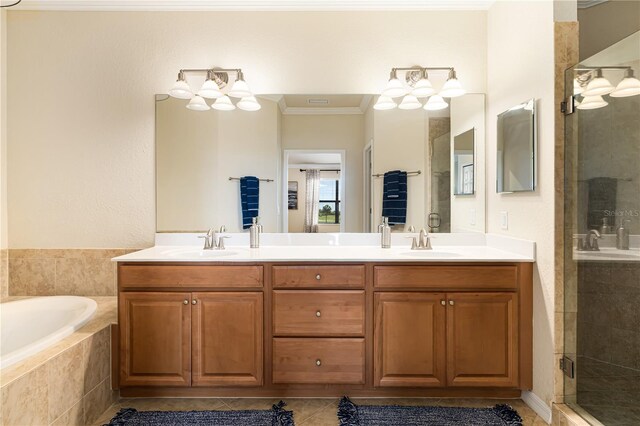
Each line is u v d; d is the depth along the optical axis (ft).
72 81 7.75
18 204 7.75
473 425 5.62
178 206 7.91
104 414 5.91
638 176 4.74
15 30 7.70
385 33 7.91
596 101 5.16
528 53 6.29
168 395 6.35
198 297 6.15
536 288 6.07
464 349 6.15
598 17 7.16
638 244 4.75
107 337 6.13
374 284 6.19
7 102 7.72
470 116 7.93
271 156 8.08
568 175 5.58
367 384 6.22
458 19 7.89
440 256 6.79
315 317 6.19
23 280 7.75
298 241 8.06
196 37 7.82
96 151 7.79
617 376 5.00
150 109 7.83
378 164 8.05
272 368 6.19
